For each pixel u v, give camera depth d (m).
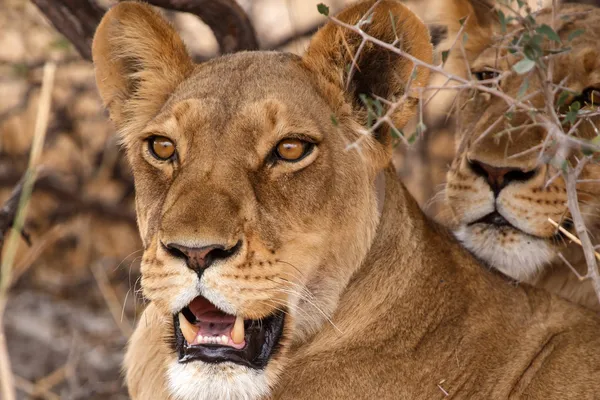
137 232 13.99
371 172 7.35
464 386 7.25
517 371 7.40
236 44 9.76
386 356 7.20
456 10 10.19
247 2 13.41
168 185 7.12
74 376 11.11
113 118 7.92
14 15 14.43
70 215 13.99
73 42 9.68
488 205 8.30
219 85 7.19
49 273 13.96
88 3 9.55
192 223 6.56
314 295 7.18
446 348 7.31
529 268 8.40
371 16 6.88
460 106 9.66
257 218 6.81
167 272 6.65
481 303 7.60
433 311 7.41
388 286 7.36
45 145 14.30
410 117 7.37
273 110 6.96
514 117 8.19
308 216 7.00
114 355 11.88
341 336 7.25
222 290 6.61
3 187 14.37
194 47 13.83
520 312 7.70
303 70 7.36
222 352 6.71
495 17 10.06
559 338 7.63
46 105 7.67
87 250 13.98
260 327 6.92
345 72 7.37
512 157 7.31
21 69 13.73
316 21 12.64
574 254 8.82
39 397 11.24
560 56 8.61
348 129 7.33
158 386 7.43
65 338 12.29
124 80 7.89
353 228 7.25
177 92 7.43
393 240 7.47
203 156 6.91
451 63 10.19
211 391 6.66
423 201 12.50
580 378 7.45
